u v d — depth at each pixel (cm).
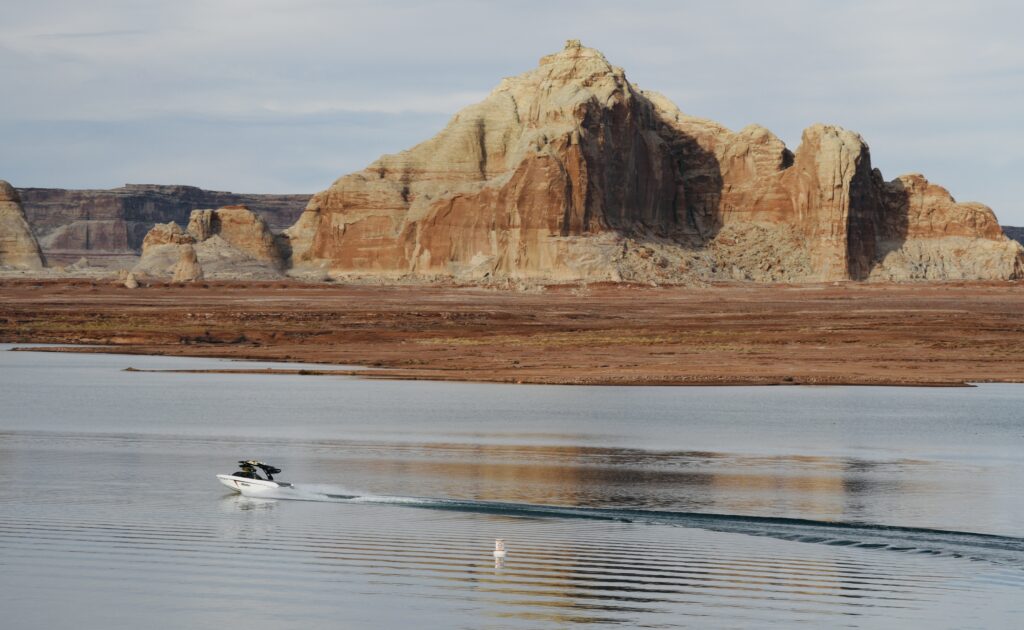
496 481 5416
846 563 3800
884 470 5866
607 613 3212
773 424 7900
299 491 5056
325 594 3369
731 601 3341
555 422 7938
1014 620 3177
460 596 3369
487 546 3994
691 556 3888
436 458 6181
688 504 4838
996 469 5931
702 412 8675
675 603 3328
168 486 5200
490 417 8244
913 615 3228
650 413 8575
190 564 3694
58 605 3247
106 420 7919
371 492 5081
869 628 3109
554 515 4581
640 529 4316
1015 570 3712
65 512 4544
